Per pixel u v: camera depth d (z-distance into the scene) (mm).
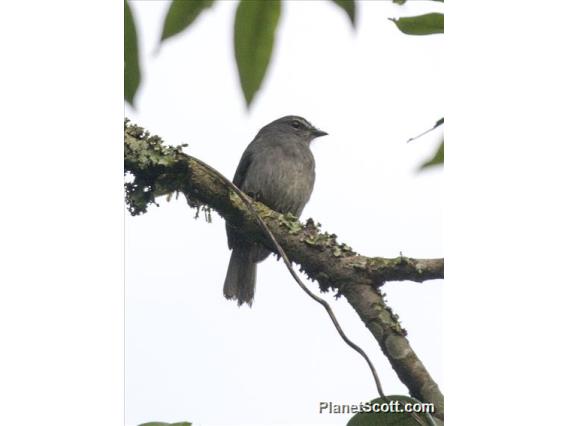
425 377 5770
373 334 6070
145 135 6832
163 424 4367
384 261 6441
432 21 5000
